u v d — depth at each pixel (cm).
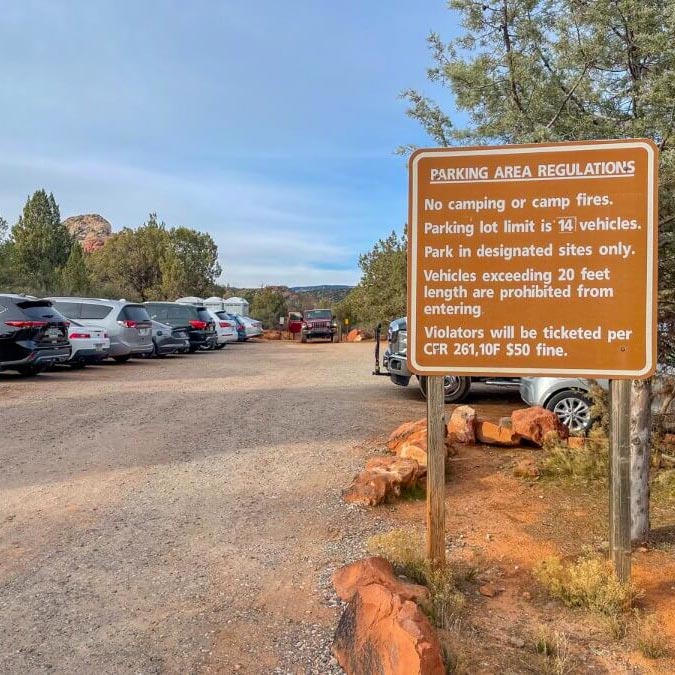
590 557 416
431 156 389
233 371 1658
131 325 1778
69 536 471
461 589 381
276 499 555
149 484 599
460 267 387
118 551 443
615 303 371
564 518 499
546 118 527
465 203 386
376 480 546
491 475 617
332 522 496
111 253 5353
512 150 380
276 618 351
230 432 830
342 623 322
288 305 5881
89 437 795
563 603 364
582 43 503
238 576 404
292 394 1188
